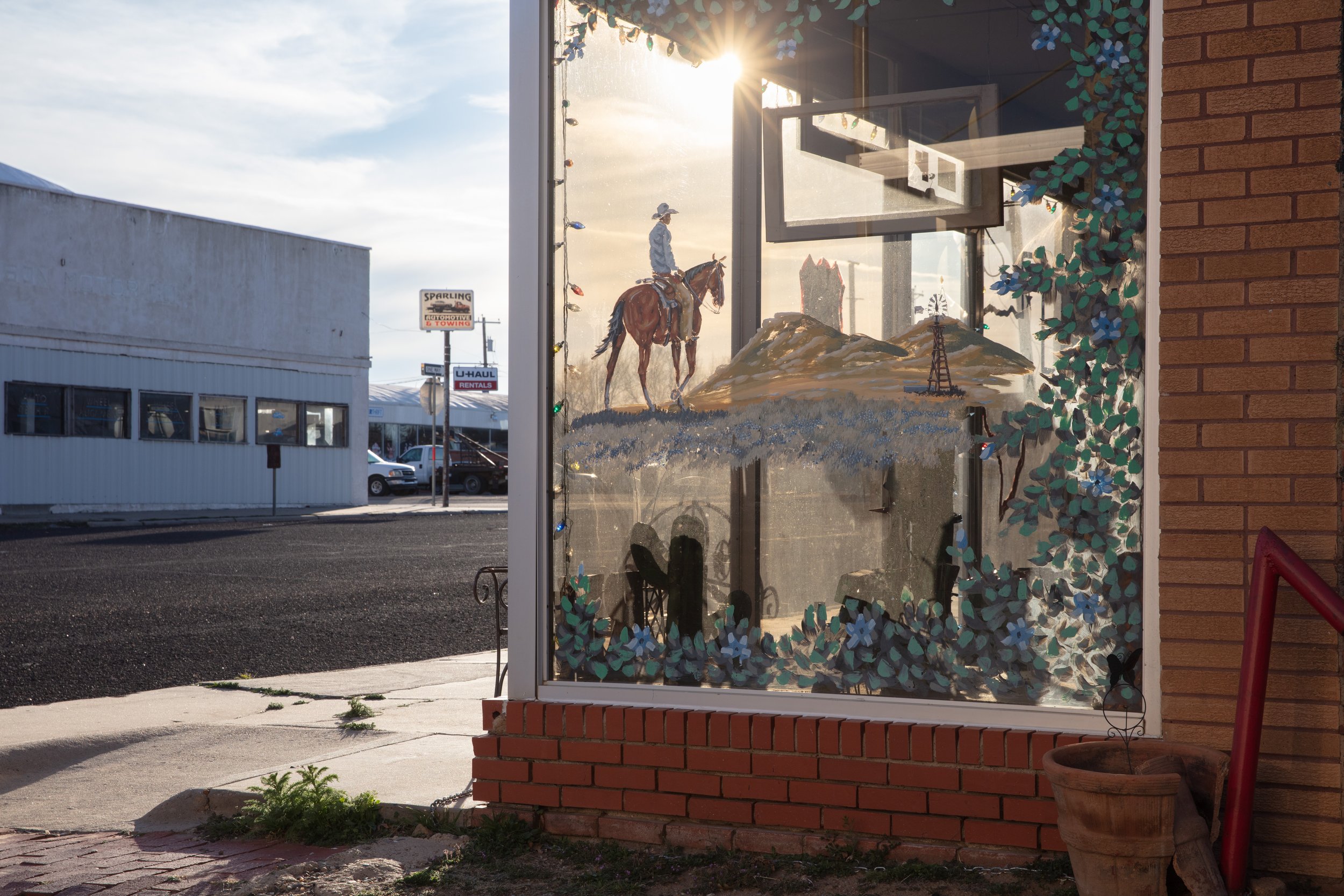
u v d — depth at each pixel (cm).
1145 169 401
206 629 1089
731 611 449
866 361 439
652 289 467
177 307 3062
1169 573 372
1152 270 388
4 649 977
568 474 470
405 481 4072
